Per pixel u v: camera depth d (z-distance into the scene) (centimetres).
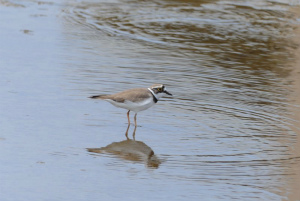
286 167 1382
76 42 2364
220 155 1440
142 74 2042
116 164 1367
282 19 2858
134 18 2772
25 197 1185
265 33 2636
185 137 1555
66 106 1725
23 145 1434
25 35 2398
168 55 2289
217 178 1312
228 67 2200
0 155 1367
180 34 2569
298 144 1528
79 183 1260
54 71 2006
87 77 1970
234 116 1723
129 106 1599
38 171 1305
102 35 2491
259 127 1642
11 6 2841
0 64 2033
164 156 1423
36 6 2873
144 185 1263
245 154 1452
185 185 1270
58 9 2847
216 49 2403
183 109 1767
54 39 2381
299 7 3080
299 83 2064
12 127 1538
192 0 3150
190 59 2258
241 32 2634
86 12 2828
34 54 2173
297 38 2595
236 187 1270
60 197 1191
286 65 2266
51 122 1597
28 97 1759
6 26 2502
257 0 3181
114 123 1644
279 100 1884
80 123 1614
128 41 2434
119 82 1941
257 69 2198
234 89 1967
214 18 2834
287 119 1717
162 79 2003
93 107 1745
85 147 1460
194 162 1393
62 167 1334
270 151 1477
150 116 1709
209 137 1558
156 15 2845
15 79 1900
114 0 3095
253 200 1214
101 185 1255
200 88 1953
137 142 1509
